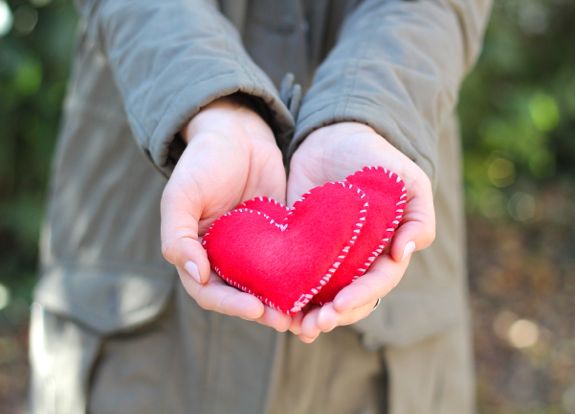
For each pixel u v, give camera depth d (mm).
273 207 660
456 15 807
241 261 626
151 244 841
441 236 905
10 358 1584
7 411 1466
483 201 2324
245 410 829
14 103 1559
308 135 704
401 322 860
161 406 842
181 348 838
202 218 669
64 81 1534
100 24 792
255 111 725
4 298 1617
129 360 844
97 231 860
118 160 852
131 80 736
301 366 846
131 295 833
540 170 2461
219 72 695
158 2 757
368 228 623
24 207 1596
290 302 611
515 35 2049
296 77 841
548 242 2283
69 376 852
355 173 649
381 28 755
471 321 1943
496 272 2152
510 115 2068
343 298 600
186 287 634
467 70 840
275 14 837
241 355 826
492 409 1637
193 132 693
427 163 696
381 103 698
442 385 916
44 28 1491
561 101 2172
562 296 2053
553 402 1663
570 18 2236
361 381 866
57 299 859
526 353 1824
